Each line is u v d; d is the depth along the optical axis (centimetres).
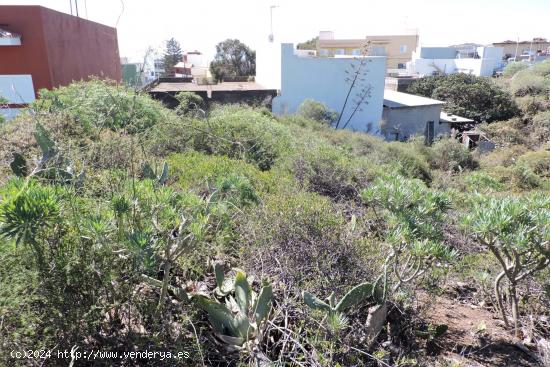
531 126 2531
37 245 167
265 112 1479
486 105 2867
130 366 186
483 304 305
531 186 1152
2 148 391
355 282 246
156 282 200
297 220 276
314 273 249
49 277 170
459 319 283
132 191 208
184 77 2177
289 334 203
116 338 186
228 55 3469
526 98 2903
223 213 259
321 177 539
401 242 239
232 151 664
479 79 3044
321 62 2003
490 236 239
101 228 179
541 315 287
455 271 336
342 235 276
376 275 255
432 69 4850
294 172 562
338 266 256
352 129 2022
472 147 2144
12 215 149
